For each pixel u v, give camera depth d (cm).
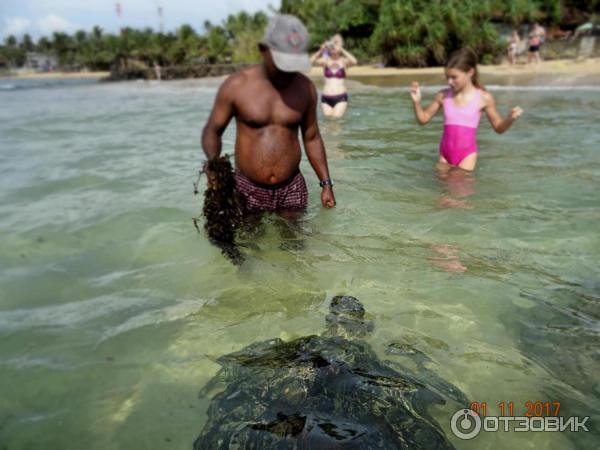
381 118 502
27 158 358
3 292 169
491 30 1221
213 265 186
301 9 1891
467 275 174
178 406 115
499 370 126
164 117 575
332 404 103
